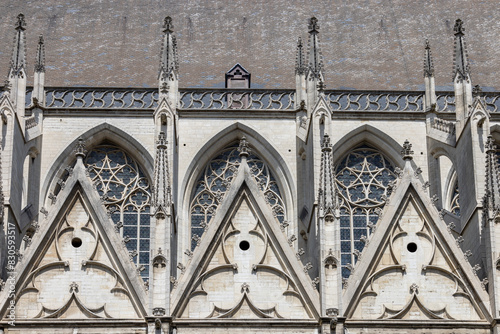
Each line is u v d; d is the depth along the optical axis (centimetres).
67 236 13200
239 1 19512
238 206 13388
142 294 12825
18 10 19300
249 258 13175
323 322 12631
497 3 19538
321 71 15850
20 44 15888
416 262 13275
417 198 13550
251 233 13288
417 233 13412
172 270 13388
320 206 13150
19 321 12631
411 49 18525
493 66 18150
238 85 17050
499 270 13050
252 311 12950
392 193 13550
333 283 12800
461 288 13175
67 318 12812
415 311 13050
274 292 13038
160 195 13100
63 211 13288
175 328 12694
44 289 12950
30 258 12988
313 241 13925
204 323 12719
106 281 13025
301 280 13012
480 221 13938
